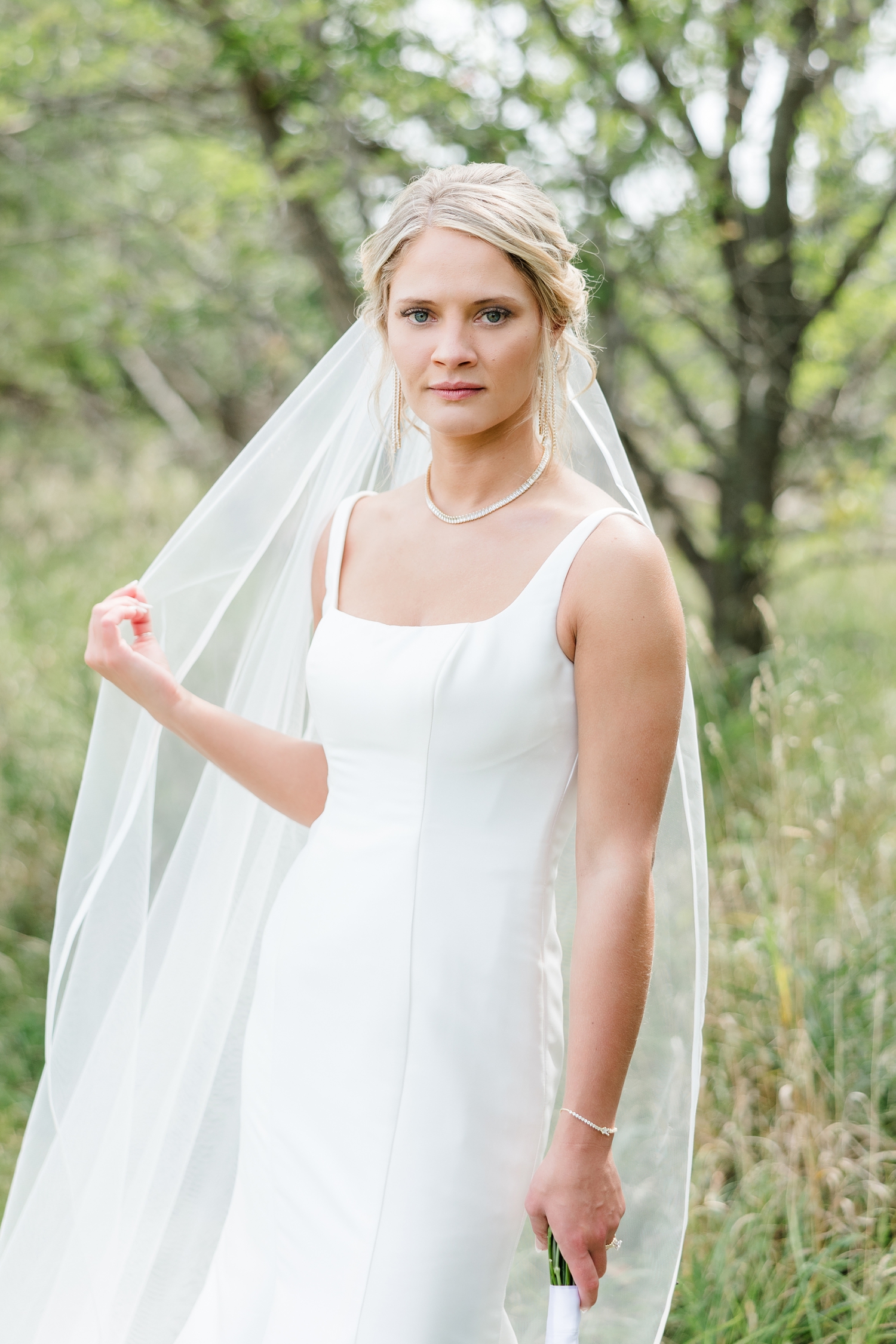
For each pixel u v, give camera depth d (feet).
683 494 21.01
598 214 14.23
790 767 11.93
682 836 5.57
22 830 13.38
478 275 4.83
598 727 4.73
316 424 6.33
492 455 5.17
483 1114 4.91
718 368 20.20
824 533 17.20
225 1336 5.46
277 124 15.49
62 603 21.44
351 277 15.58
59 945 6.34
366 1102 4.99
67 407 31.48
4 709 16.25
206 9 14.61
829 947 9.82
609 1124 4.66
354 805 5.27
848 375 17.47
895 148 15.81
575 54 14.21
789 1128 8.38
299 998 5.23
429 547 5.28
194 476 29.48
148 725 6.31
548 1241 4.73
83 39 16.30
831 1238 7.75
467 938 4.92
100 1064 6.12
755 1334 6.77
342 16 14.52
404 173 14.56
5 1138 9.76
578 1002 4.66
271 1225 5.36
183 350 26.76
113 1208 6.09
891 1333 6.91
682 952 5.57
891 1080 8.70
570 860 5.89
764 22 13.97
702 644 10.96
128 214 20.70
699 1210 7.89
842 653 17.99
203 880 6.33
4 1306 6.00
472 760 4.94
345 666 5.18
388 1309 4.85
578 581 4.77
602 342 15.21
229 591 6.41
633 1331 5.57
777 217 15.75
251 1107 5.54
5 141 20.89
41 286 24.70
